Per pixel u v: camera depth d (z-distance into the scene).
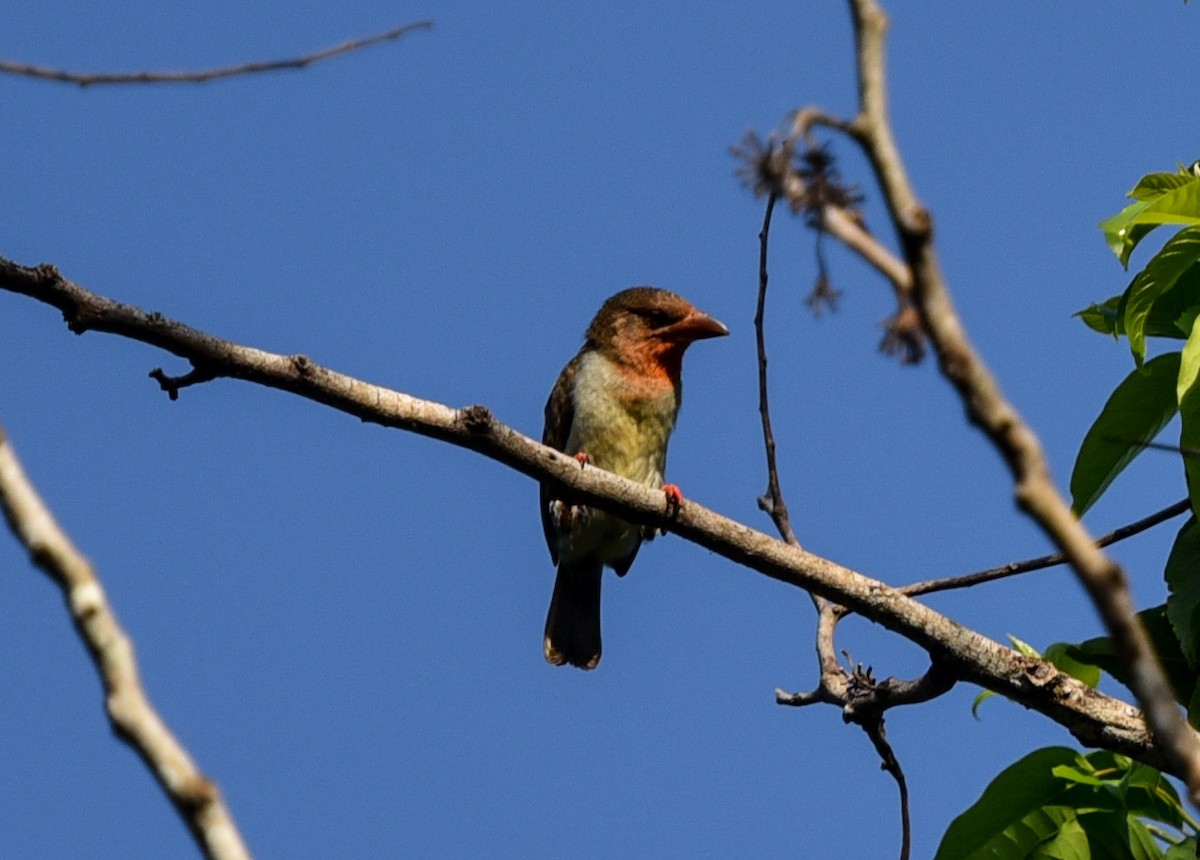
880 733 9.98
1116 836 9.55
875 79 3.97
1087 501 9.84
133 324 8.77
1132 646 3.96
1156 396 9.63
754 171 4.09
